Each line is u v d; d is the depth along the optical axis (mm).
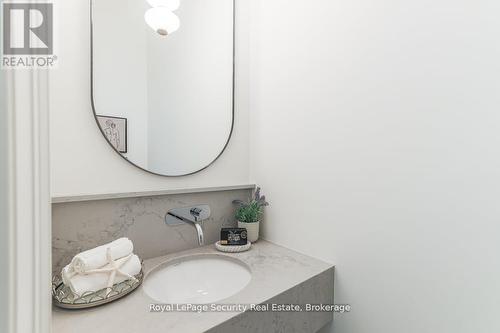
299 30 1095
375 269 872
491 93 633
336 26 958
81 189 900
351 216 932
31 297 440
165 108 1090
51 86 838
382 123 838
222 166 1271
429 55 732
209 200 1201
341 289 971
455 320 708
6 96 417
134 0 1006
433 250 743
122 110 982
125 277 776
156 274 955
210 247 1184
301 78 1092
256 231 1221
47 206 464
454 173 697
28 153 431
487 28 634
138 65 1018
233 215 1290
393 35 806
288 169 1161
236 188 1273
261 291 786
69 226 855
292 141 1138
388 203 833
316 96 1033
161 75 1078
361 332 916
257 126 1320
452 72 692
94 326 622
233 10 1283
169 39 1097
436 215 733
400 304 815
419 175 763
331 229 996
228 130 1285
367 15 868
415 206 773
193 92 1169
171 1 1096
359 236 910
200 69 1188
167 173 1095
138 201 998
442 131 715
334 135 974
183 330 612
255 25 1316
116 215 948
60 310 688
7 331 433
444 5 702
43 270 456
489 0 630
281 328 791
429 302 755
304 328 868
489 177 642
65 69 862
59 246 838
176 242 1106
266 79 1262
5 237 430
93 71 915
